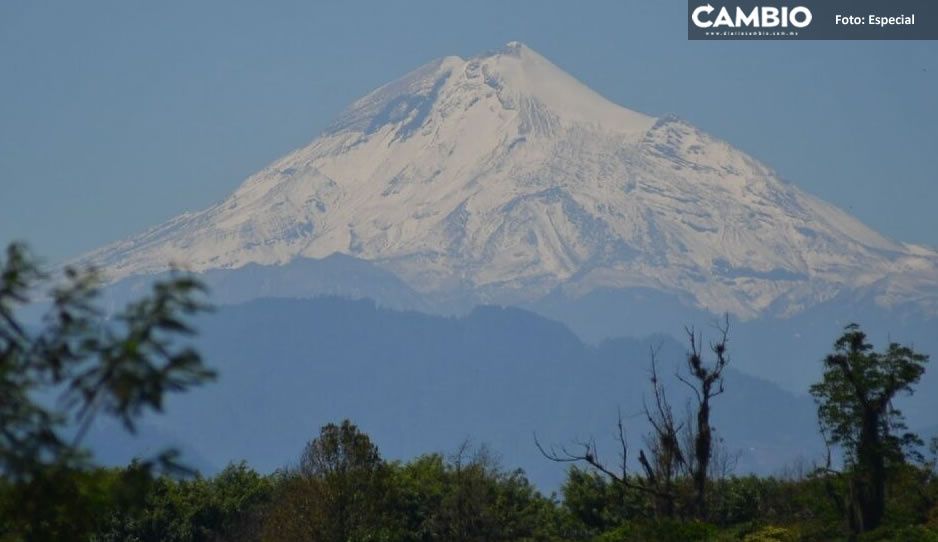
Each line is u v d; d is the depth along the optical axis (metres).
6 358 64.31
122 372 62.31
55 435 65.88
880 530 193.38
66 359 64.06
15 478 67.44
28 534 80.56
